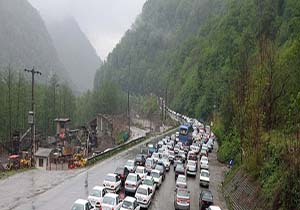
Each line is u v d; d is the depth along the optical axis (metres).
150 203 32.19
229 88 63.16
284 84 36.62
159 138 84.94
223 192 38.62
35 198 29.94
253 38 101.06
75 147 70.75
